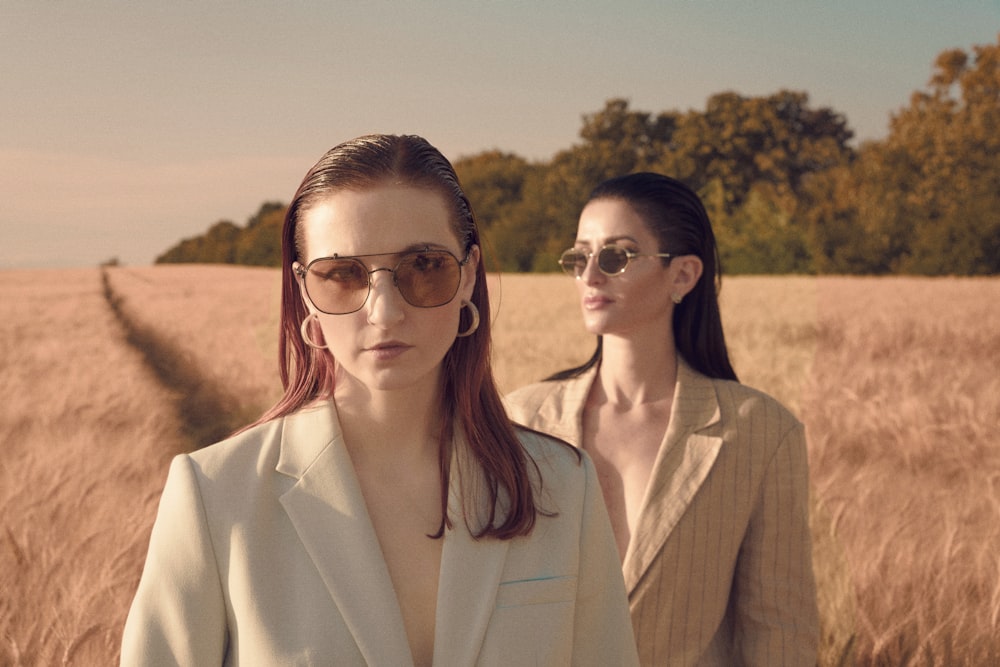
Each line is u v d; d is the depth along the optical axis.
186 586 1.22
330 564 1.24
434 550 1.33
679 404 2.17
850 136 61.62
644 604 2.03
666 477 2.10
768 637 2.07
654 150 59.81
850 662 2.76
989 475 5.63
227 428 9.41
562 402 2.37
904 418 6.77
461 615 1.27
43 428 7.78
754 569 2.11
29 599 3.85
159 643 1.22
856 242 48.69
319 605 1.22
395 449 1.36
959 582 4.07
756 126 58.31
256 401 10.50
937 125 53.22
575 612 1.40
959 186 51.06
